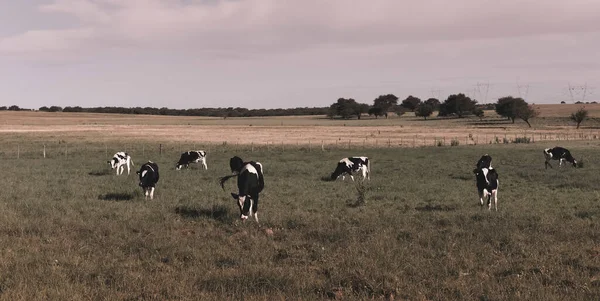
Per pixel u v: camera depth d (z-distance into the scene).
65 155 42.72
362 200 16.03
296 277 7.59
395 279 7.53
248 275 7.61
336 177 23.78
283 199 17.06
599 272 8.09
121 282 7.41
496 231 11.11
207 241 10.30
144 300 6.65
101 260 8.73
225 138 70.69
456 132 84.25
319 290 7.16
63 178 23.53
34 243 9.95
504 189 20.17
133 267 8.34
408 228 11.55
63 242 10.01
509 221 12.49
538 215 13.41
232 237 10.70
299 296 6.77
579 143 52.22
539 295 6.69
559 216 13.48
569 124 104.44
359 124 119.75
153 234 10.83
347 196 17.97
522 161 33.31
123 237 10.73
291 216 13.12
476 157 36.47
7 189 18.81
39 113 172.25
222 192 18.66
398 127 101.44
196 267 8.30
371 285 7.23
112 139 66.62
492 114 150.75
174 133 81.38
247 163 13.35
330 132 85.81
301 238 10.69
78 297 6.59
